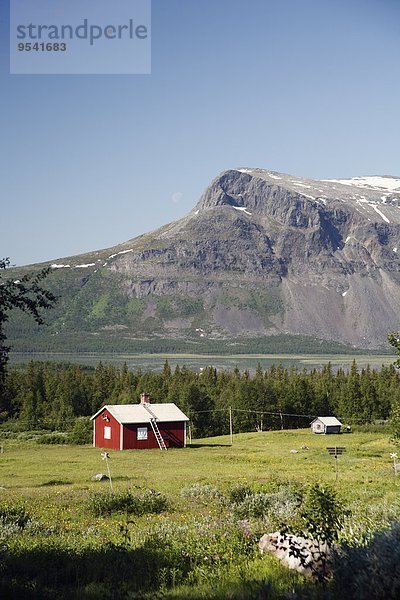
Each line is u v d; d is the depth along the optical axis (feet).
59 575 51.24
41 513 95.71
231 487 115.03
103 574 51.03
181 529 67.72
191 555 55.11
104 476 175.73
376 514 64.34
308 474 173.99
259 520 75.25
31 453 294.66
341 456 255.91
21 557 55.93
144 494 102.63
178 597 43.19
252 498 91.09
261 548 55.31
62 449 319.47
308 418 514.27
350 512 67.41
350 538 46.47
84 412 519.19
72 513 94.94
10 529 72.18
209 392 532.32
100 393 529.04
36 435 413.39
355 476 163.02
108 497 98.68
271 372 641.40
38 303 53.01
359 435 404.57
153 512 95.76
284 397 502.38
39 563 53.72
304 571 46.44
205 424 476.54
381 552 38.75
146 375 560.61
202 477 169.99
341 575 40.37
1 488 149.89
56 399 509.76
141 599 43.45
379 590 37.01
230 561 52.08
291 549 46.60
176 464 228.22
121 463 233.76
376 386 535.19
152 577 49.67
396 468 182.29
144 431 315.78
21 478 181.88
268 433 426.10
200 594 43.24
